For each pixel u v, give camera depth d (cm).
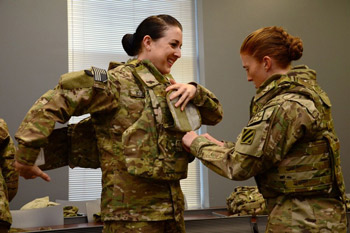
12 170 189
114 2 562
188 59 575
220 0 569
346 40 611
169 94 171
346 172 586
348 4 618
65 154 196
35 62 496
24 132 149
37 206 289
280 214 150
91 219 270
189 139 167
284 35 159
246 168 147
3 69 484
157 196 165
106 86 161
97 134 173
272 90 153
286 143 144
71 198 515
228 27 568
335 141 152
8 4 493
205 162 160
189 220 248
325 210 147
